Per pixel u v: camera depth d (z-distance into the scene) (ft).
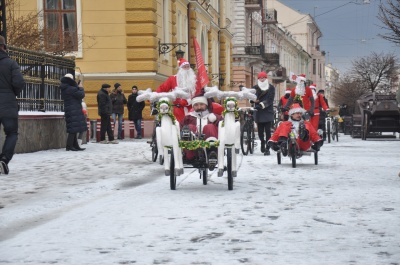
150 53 93.35
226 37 169.78
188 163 33.68
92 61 93.56
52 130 63.05
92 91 93.61
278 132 46.34
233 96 32.81
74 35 93.71
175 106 35.32
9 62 39.99
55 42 88.99
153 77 93.66
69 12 93.76
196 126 33.32
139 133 88.63
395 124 102.94
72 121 60.49
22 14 92.68
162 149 32.76
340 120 153.89
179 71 35.76
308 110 54.65
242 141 58.08
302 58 343.46
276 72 241.55
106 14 93.45
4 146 40.27
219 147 32.50
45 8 93.56
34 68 60.29
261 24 226.99
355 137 114.93
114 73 93.25
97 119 89.15
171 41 107.96
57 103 65.26
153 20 93.56
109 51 93.56
